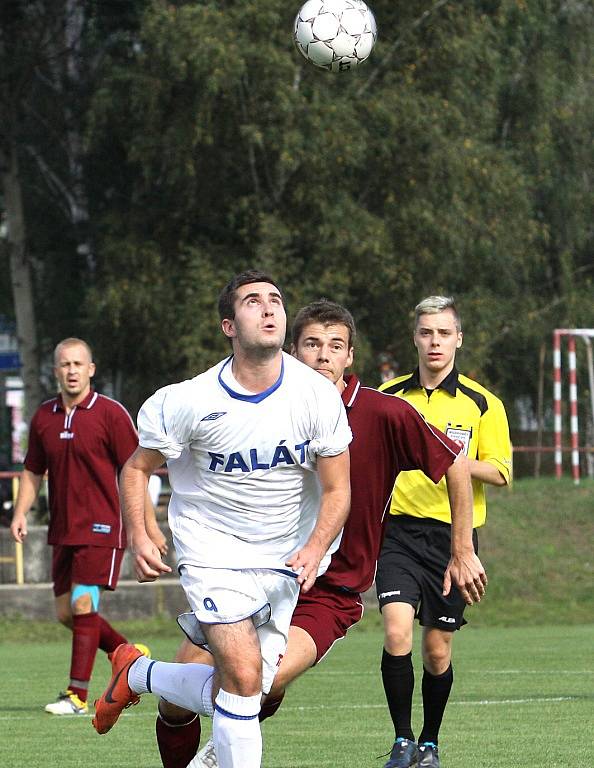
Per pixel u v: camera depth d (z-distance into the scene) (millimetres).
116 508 31922
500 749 23266
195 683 16953
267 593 16719
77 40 105438
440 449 19172
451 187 93375
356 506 19141
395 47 94812
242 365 16328
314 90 89000
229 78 85125
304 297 88500
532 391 116000
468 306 97750
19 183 103438
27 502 32562
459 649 47594
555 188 115312
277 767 21484
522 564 69875
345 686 35938
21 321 101688
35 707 31922
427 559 22594
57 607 32750
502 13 99875
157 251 94312
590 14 115812
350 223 89812
